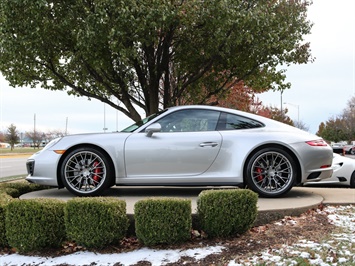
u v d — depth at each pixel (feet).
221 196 11.19
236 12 21.63
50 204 10.95
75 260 10.24
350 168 24.80
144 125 15.48
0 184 18.02
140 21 19.43
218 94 33.47
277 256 9.55
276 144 14.92
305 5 26.43
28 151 134.10
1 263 10.31
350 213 13.44
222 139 14.97
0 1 20.12
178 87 29.73
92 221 10.63
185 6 20.39
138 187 19.12
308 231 11.43
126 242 11.27
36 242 10.71
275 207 12.95
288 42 25.49
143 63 26.09
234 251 10.22
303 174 14.88
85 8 19.77
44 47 21.95
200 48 24.50
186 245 10.84
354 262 8.96
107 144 14.92
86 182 15.11
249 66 27.37
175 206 10.72
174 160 14.79
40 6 19.17
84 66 24.93
